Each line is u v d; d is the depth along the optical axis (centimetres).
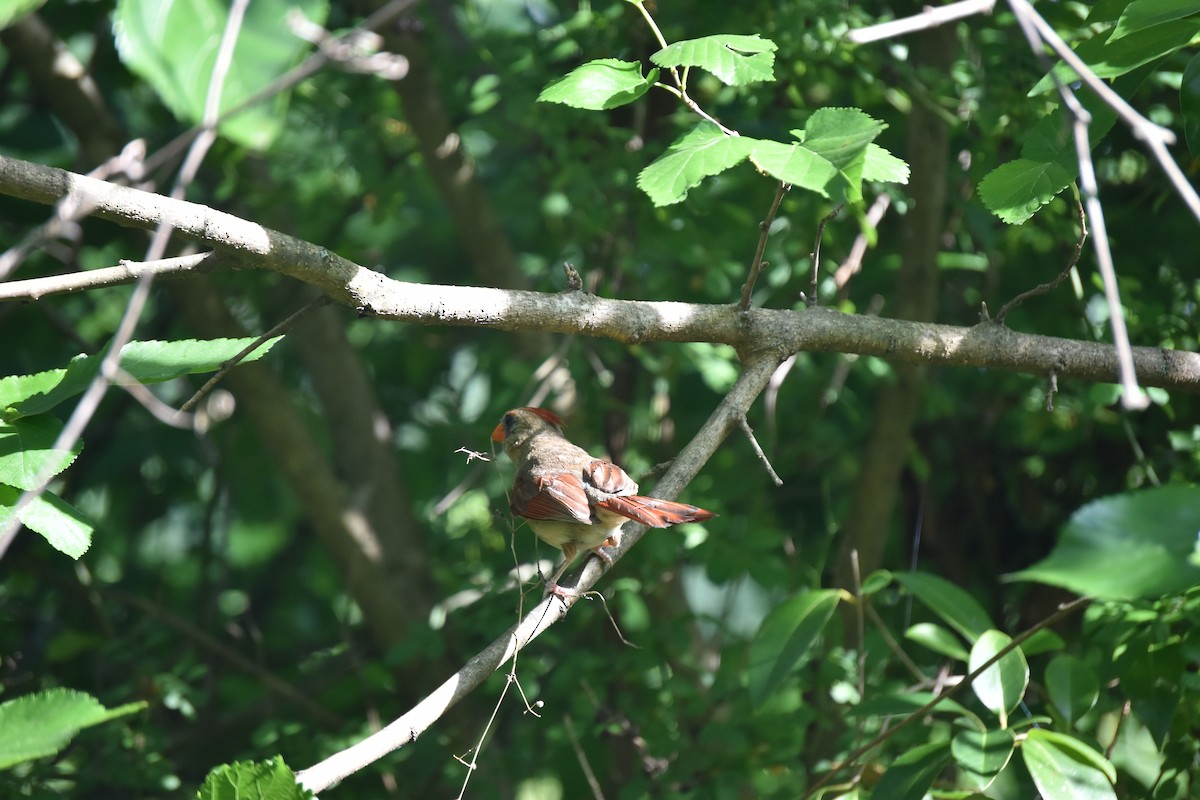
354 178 1469
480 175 1559
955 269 1370
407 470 1588
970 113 1084
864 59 1082
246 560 1752
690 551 1112
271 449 1271
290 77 324
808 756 1108
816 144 524
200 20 303
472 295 626
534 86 1176
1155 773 1073
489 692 1078
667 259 1295
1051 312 1250
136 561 1633
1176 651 768
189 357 572
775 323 690
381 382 1650
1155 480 980
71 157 1459
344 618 1348
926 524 1348
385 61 450
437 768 1170
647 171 535
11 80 1446
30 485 516
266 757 1134
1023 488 1293
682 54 564
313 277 588
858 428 1428
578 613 1117
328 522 1284
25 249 468
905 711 753
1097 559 441
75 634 1198
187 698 1146
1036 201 595
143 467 1631
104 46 1332
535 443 865
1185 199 406
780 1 1105
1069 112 553
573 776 1181
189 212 559
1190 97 620
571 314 647
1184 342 1048
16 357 1402
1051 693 760
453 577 1315
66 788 1088
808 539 1446
